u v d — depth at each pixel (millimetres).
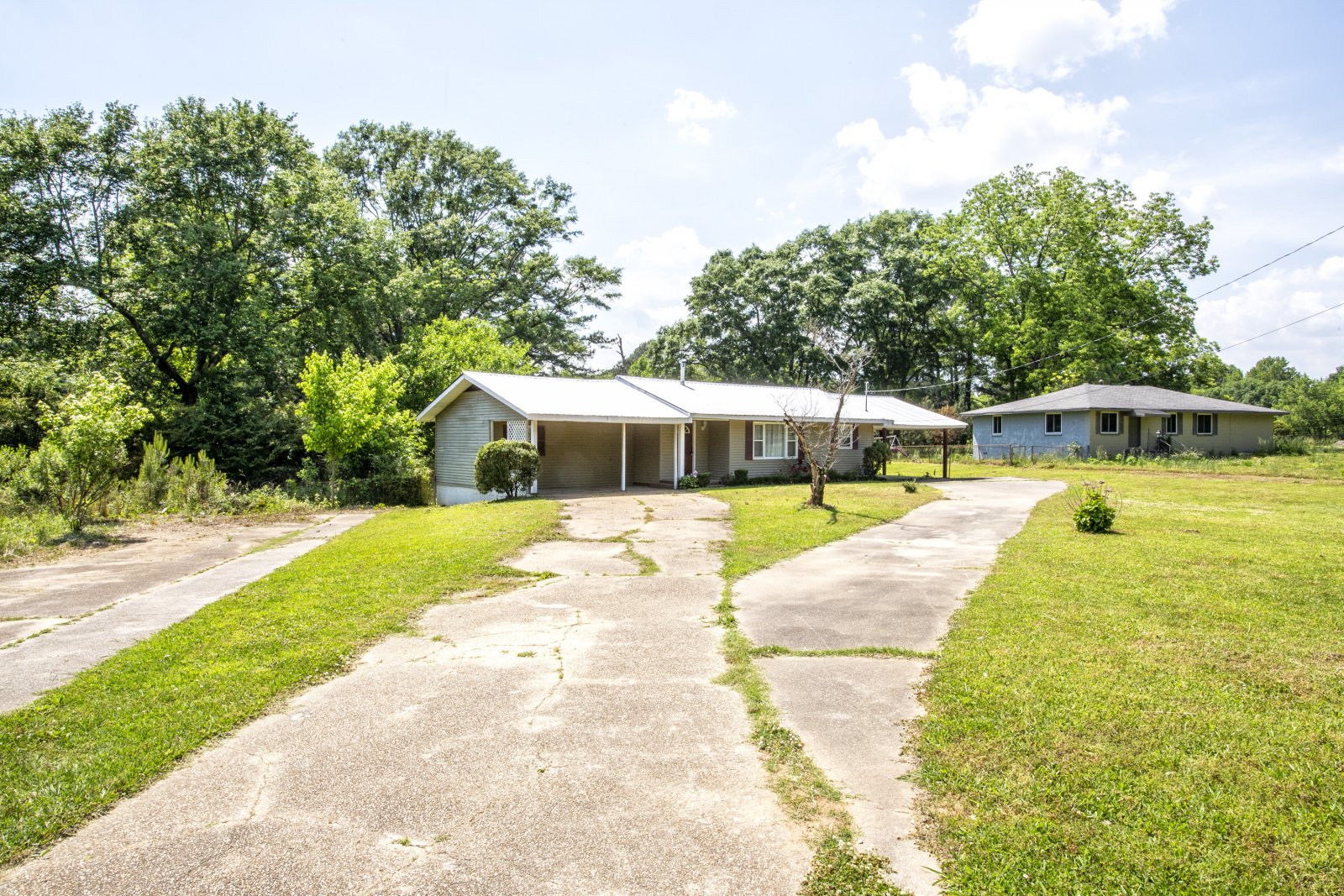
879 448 26906
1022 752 3939
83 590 8461
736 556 10078
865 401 29078
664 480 23125
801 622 6723
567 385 23188
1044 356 42656
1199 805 3371
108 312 24203
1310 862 2938
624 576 8898
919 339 49094
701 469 24141
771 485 23078
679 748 4133
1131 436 35031
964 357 52562
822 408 25562
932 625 6574
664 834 3258
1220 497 17938
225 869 3004
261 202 25562
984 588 7875
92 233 22859
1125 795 3475
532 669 5488
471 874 2965
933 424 26516
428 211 41281
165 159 23391
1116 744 4023
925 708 4629
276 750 4137
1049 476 26875
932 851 3096
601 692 5016
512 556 10227
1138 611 6828
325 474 24109
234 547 12016
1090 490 12500
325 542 12500
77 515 13836
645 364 51562
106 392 14086
